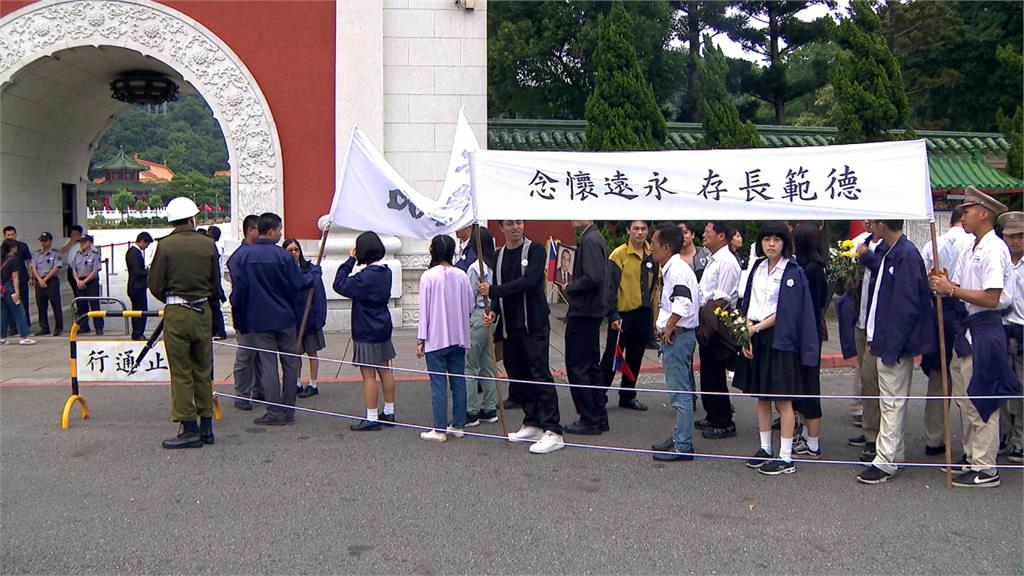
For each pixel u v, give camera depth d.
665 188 6.33
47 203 14.59
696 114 21.66
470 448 6.89
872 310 6.25
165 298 6.80
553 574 4.53
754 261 6.42
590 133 13.25
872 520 5.29
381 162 7.45
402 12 12.62
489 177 6.44
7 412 7.99
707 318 7.09
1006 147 16.41
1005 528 5.15
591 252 7.07
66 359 10.72
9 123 12.87
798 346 6.13
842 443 7.15
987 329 5.88
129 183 51.41
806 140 16.25
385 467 6.36
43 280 12.71
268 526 5.18
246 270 7.53
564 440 7.13
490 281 7.66
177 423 7.57
